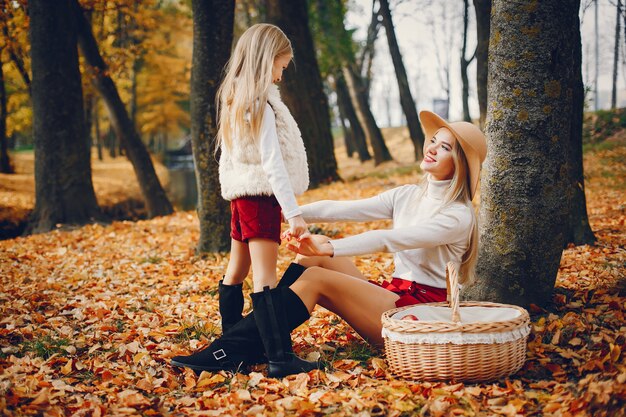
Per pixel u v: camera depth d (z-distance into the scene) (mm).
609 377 2707
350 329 3941
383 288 3355
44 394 2844
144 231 9695
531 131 3686
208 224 6746
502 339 2873
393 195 3586
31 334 4121
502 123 3752
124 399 2922
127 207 19156
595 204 10109
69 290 5648
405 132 40719
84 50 13172
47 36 10555
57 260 7465
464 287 4008
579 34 6051
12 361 3494
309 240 3059
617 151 16078
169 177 34500
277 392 2992
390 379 3051
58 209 10633
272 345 3152
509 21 3674
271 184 3041
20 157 30406
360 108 23797
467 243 3346
